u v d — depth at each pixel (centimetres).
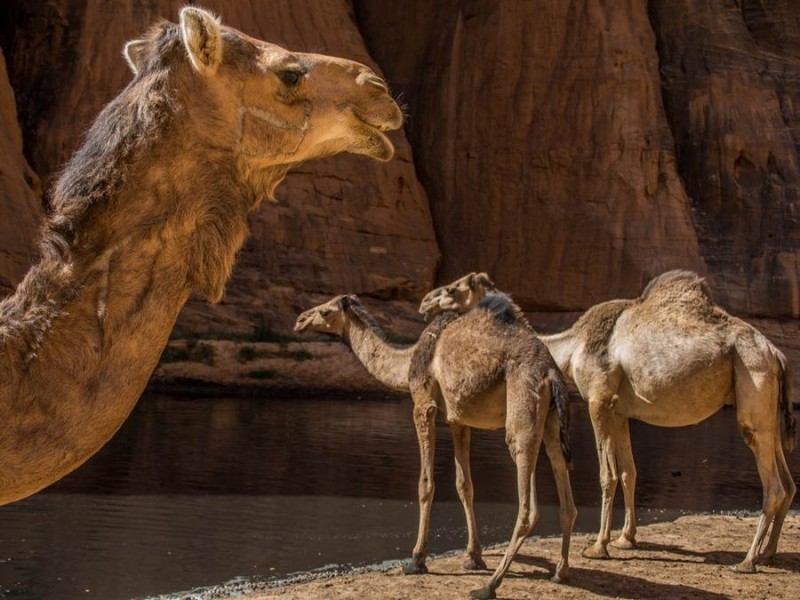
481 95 3612
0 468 219
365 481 1253
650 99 3512
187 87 250
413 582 732
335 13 3684
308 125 272
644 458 1664
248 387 2539
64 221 234
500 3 3616
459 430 795
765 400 815
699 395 841
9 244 2491
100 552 816
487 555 852
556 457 727
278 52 268
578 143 3478
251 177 265
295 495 1129
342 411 2158
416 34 3797
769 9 3641
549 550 884
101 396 230
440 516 1058
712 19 3609
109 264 234
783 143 3481
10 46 3216
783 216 3391
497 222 3534
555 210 3475
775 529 847
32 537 861
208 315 2944
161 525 936
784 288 3284
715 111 3509
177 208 243
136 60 276
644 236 3366
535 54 3572
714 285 3328
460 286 843
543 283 3444
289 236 3250
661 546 917
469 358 734
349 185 3416
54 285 230
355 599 669
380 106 286
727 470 1538
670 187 3428
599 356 886
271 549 857
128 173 238
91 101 3102
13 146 2688
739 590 742
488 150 3584
